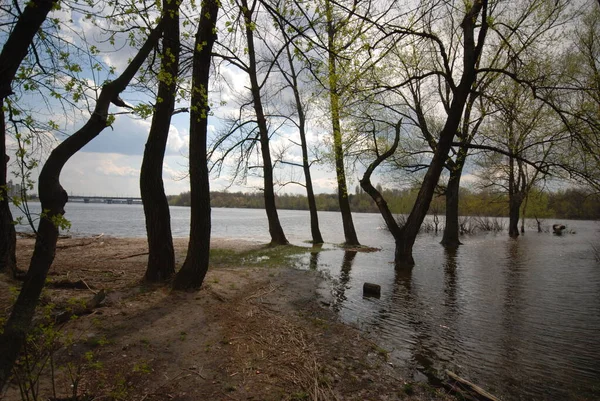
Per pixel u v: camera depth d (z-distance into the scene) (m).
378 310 8.44
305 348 5.89
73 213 66.06
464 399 4.59
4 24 3.33
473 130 18.83
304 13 5.16
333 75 7.11
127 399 4.04
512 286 11.04
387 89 12.61
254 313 7.38
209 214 8.27
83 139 3.39
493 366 5.57
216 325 6.36
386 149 18.58
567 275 12.85
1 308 5.52
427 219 41.03
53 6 3.08
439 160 13.50
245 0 6.20
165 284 8.20
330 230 36.22
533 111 15.72
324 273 12.59
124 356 4.91
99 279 8.60
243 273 11.27
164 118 8.29
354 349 6.05
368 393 4.64
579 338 6.75
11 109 3.27
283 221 54.00
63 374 4.33
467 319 7.83
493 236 30.39
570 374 5.34
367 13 6.34
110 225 36.59
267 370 4.98
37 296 3.12
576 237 28.92
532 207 33.88
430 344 6.41
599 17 16.41
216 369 4.88
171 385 4.41
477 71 12.18
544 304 9.06
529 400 4.63
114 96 3.65
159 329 5.85
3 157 7.30
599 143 11.86
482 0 10.91
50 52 4.04
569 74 15.91
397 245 14.47
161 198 8.47
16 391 3.78
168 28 6.98
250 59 18.56
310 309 8.30
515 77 11.59
